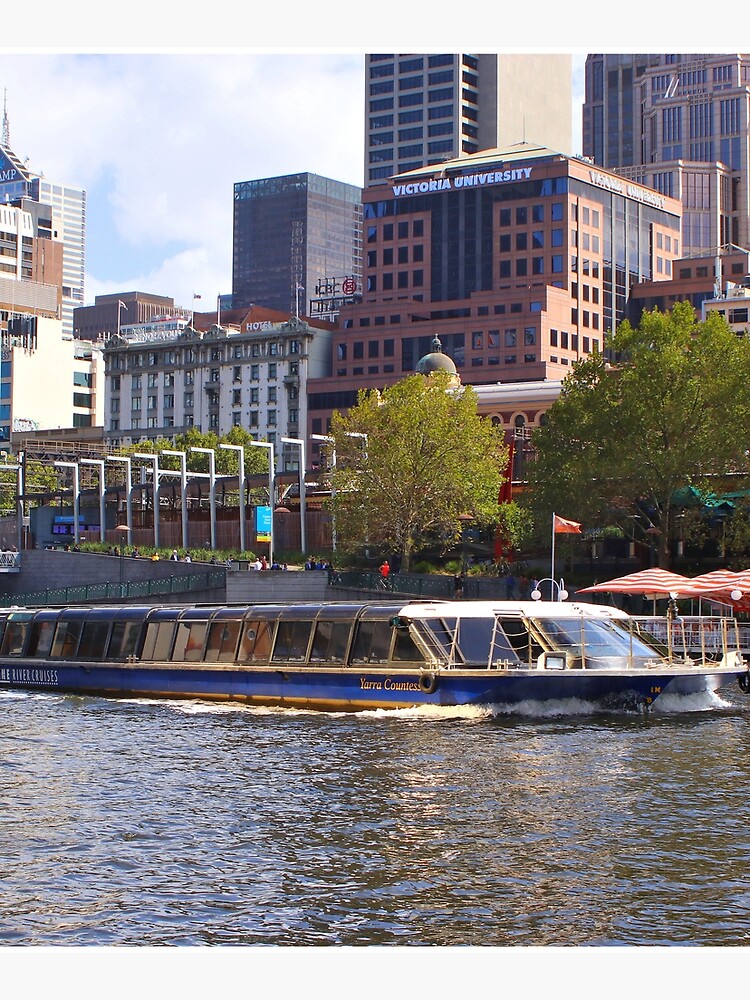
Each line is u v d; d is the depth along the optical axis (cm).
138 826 3025
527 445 13250
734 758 3841
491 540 10456
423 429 9562
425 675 4744
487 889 2517
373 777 3578
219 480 12588
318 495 12306
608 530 9206
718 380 8256
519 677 4650
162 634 5703
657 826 2983
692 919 2333
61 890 2533
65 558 11206
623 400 8425
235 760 3862
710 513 8781
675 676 4847
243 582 9356
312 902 2452
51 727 4616
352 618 5050
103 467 12456
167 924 2336
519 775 3588
